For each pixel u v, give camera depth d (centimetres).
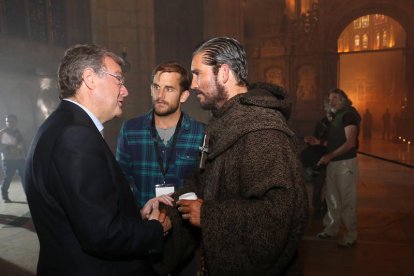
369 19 3238
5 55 884
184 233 157
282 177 110
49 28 1003
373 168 980
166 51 1176
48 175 113
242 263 113
